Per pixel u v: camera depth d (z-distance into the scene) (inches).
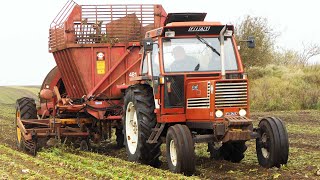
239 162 441.4
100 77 553.0
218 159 456.8
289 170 382.6
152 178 345.1
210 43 416.8
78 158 467.8
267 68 1352.1
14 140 677.9
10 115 1166.3
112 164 439.5
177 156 372.5
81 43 554.6
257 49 1380.4
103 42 560.1
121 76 556.4
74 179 361.4
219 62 413.4
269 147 388.8
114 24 565.6
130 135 455.8
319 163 419.8
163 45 411.5
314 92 1158.3
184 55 413.1
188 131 378.6
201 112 389.4
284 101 1146.0
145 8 571.8
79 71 549.0
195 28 412.5
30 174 380.2
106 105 547.8
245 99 381.4
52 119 542.3
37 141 528.1
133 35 567.5
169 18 443.5
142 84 442.3
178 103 406.6
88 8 561.3
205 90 384.8
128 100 451.2
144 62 458.0
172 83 405.4
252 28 1395.2
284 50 1611.7
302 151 498.9
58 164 442.6
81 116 557.3
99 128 546.3
